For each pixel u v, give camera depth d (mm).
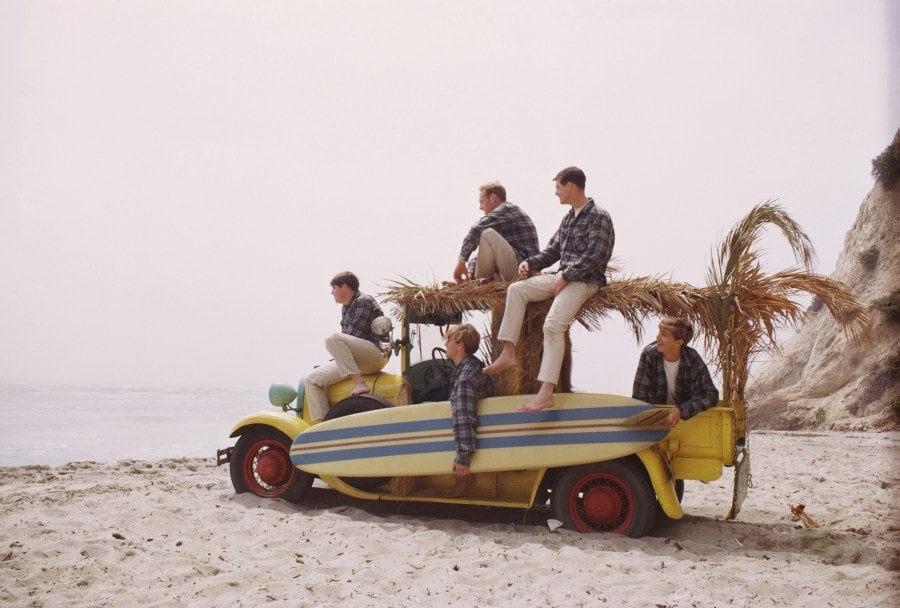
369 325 7012
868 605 4113
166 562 4879
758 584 4422
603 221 5863
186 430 28203
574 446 5762
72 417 35719
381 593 4395
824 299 5863
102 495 7344
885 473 9750
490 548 5398
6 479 9000
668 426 5570
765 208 5848
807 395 26406
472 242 6441
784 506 7391
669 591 4387
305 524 6043
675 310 5918
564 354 6094
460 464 5984
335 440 6566
